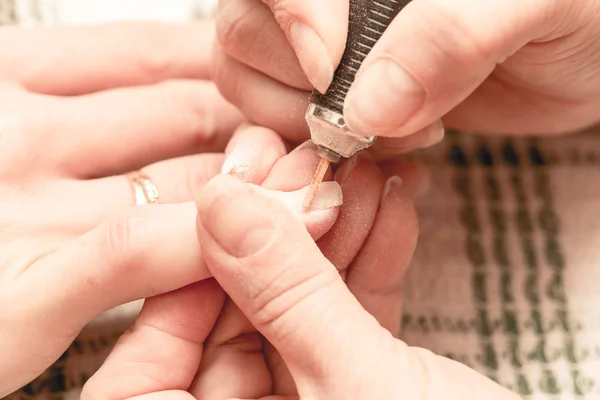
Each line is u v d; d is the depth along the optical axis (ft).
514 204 1.12
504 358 1.07
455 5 0.84
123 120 1.06
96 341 1.05
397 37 0.85
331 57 0.88
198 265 0.93
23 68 1.06
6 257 0.98
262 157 0.97
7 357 0.96
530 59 0.95
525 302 1.09
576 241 1.11
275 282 0.89
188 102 1.08
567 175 1.13
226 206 0.88
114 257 0.93
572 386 1.06
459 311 1.09
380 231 0.99
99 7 1.17
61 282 0.94
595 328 1.08
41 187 1.02
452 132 1.14
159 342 0.95
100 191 1.03
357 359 0.89
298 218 0.91
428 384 0.90
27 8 1.15
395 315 1.03
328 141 0.89
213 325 0.97
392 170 1.04
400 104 0.86
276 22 0.95
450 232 1.11
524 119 1.06
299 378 0.91
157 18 1.17
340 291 0.90
